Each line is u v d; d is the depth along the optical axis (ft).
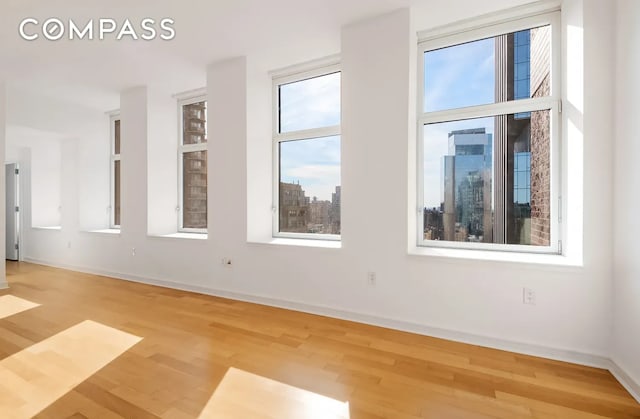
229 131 12.91
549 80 9.11
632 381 6.38
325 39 11.18
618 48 7.01
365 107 10.09
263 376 6.98
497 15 9.43
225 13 9.68
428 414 5.74
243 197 12.63
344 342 8.73
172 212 16.42
